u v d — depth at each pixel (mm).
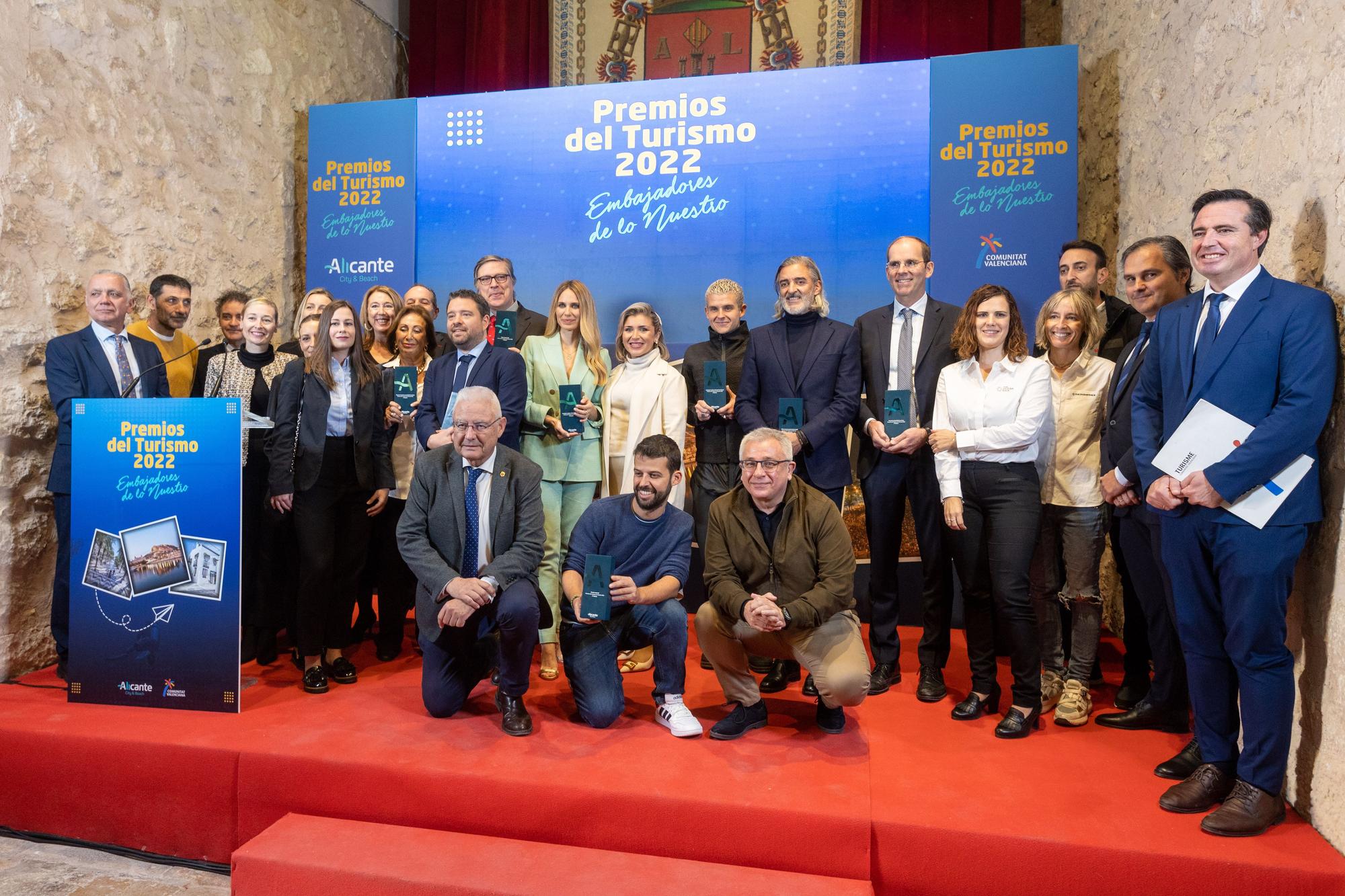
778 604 2678
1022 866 2045
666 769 2391
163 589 2830
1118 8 4109
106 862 2496
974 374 2855
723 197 4387
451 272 4652
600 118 4500
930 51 5051
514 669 2658
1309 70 2340
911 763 2473
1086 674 2861
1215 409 2186
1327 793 2135
